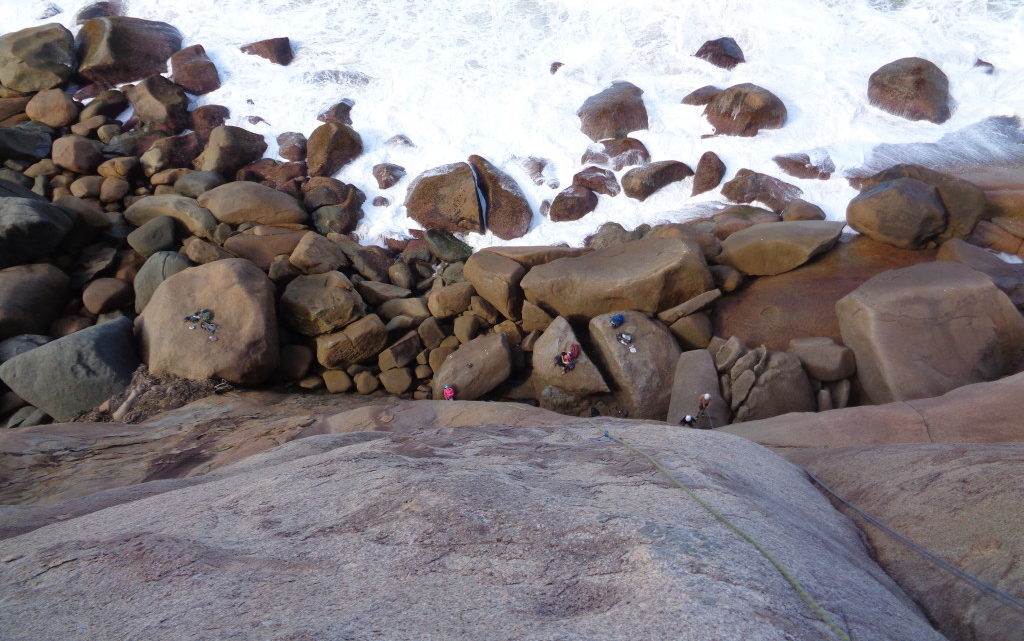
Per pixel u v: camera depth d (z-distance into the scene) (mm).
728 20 13242
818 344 8398
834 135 11516
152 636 1621
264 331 9016
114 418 8219
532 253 10148
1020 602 2363
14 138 11523
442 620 1623
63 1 14805
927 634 1964
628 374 8633
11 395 8586
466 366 9172
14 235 9344
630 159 11547
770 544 2191
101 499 3582
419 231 11250
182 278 9430
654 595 1688
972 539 2758
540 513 2240
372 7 14578
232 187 10938
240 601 1767
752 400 8078
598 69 13016
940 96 11469
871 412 5457
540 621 1619
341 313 9641
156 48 13266
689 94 12328
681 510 2379
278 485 2803
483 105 12617
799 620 1666
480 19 14141
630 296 9141
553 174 11633
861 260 9523
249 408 8391
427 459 3105
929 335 7711
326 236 11062
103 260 10375
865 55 12445
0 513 3371
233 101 12828
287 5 14656
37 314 9359
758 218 10422
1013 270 8773
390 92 12953
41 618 1785
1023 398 5117
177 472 5727
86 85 12891
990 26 12516
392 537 2119
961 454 3492
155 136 12070
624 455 3225
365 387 9539
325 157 11742
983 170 10336
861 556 2762
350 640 1534
